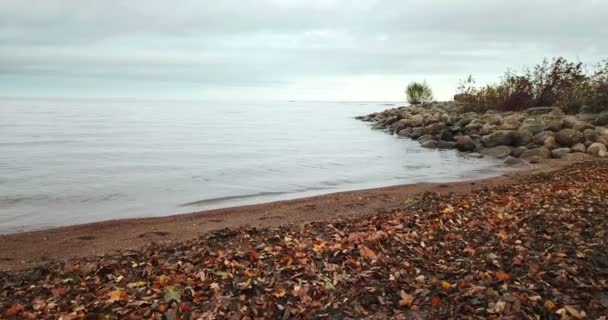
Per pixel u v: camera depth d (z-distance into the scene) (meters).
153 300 5.12
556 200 8.81
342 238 7.39
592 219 7.10
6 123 62.28
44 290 5.77
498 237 6.75
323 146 30.81
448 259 6.15
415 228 7.65
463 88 46.66
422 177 17.67
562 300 4.62
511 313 4.46
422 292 5.11
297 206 12.05
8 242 9.09
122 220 10.95
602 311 4.42
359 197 12.96
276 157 25.05
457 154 24.61
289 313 4.83
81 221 11.33
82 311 4.96
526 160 20.61
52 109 136.38
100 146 31.45
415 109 49.41
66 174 19.17
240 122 68.75
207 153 27.20
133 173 19.47
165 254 7.22
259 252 6.79
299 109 156.50
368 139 35.44
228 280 5.67
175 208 12.85
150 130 49.50
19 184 16.69
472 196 10.85
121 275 6.16
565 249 5.84
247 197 14.38
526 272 5.26
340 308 4.91
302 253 6.52
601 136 21.59
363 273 5.70
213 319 4.68
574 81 32.44
